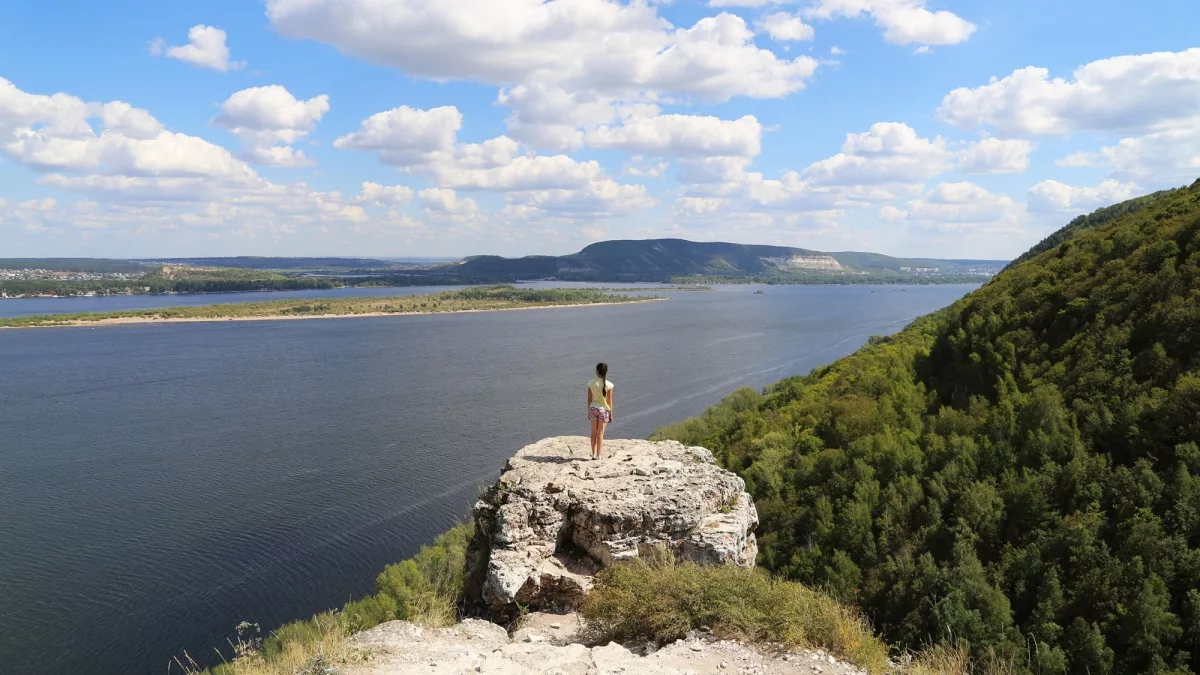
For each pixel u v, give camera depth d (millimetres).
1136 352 39312
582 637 10336
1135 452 33500
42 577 44406
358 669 8055
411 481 61656
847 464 41625
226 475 64125
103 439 77562
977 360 49844
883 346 69625
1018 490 34094
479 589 13031
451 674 7824
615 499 12812
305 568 45219
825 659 8695
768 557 37312
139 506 56438
